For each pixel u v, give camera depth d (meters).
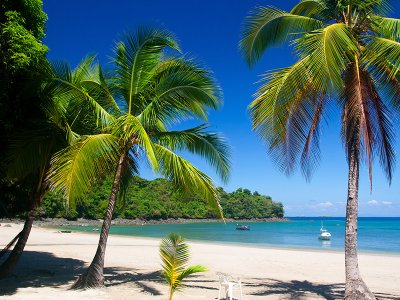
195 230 73.12
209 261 18.70
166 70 9.72
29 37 8.02
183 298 8.99
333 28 7.14
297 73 7.49
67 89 8.88
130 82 9.48
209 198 9.62
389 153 8.42
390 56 7.36
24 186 11.23
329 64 6.64
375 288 11.78
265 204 155.88
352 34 7.89
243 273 14.57
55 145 9.37
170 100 9.75
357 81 7.67
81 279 9.23
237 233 65.75
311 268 16.70
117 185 9.59
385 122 8.38
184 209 113.69
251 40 9.36
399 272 15.96
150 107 9.58
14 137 8.81
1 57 7.73
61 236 35.66
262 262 18.77
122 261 17.16
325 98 8.73
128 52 9.35
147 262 17.03
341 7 8.45
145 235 50.28
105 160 8.44
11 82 8.15
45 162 9.41
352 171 8.39
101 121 9.24
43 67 8.55
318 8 9.18
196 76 9.41
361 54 8.16
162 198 105.75
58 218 74.25
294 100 8.05
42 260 15.54
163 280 11.38
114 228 75.12
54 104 9.38
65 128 9.42
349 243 8.23
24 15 8.62
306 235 61.69
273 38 9.43
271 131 7.89
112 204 9.59
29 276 10.99
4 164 9.14
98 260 9.35
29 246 22.55
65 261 15.62
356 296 7.89
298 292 10.43
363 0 8.27
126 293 9.05
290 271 15.52
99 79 9.69
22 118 8.90
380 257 23.08
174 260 6.21
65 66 8.80
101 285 9.25
